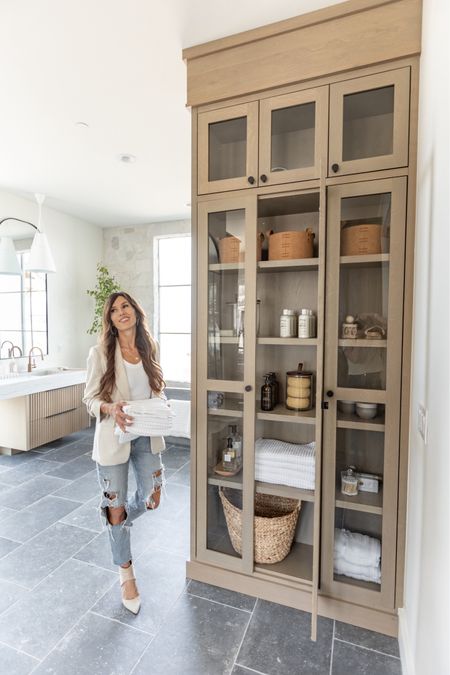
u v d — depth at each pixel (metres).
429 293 1.18
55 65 1.81
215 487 1.89
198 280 1.80
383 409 1.55
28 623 1.55
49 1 1.44
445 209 1.00
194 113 1.76
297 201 1.68
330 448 1.60
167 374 4.51
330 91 1.51
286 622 1.59
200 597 1.73
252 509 1.74
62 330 4.22
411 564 1.39
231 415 1.80
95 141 2.60
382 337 1.53
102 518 1.65
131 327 1.72
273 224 1.92
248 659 1.40
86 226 4.48
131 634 1.51
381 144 1.48
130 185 3.40
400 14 1.40
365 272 1.55
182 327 4.45
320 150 1.54
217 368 1.82
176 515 2.46
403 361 1.47
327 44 1.50
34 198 3.74
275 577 1.71
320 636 1.51
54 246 4.07
